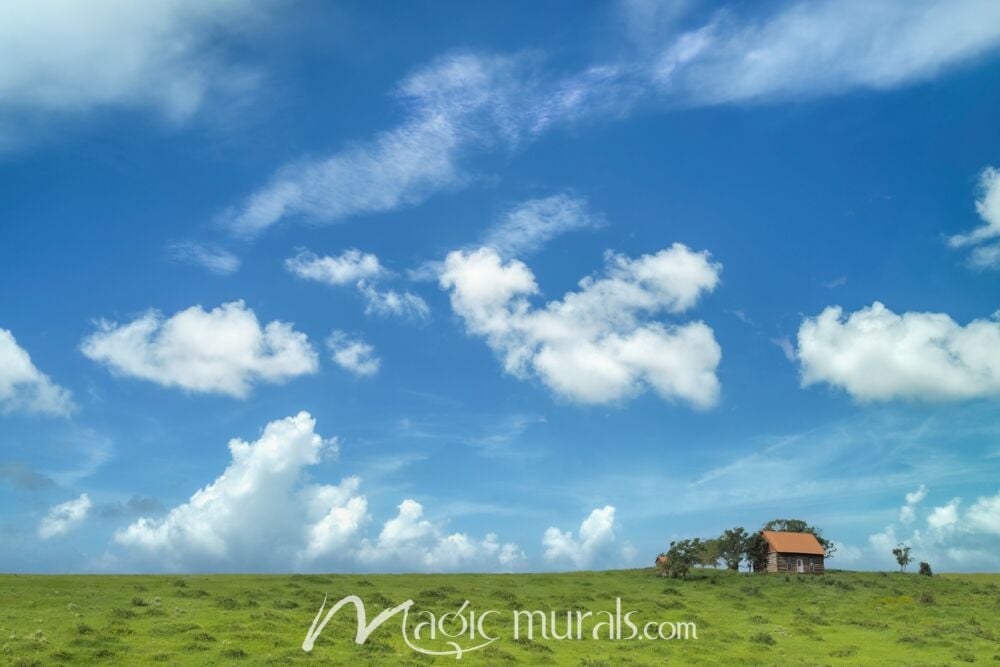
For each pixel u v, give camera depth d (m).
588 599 86.25
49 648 46.84
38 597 65.75
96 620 56.31
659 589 100.12
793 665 53.66
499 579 104.69
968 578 130.75
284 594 78.94
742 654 57.19
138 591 74.06
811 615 78.31
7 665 42.78
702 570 124.56
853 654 58.81
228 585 82.81
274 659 47.78
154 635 52.41
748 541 126.88
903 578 117.88
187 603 67.06
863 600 92.81
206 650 49.06
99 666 44.56
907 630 69.38
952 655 58.59
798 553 123.69
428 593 83.44
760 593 96.56
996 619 79.31
